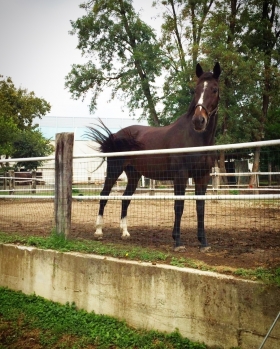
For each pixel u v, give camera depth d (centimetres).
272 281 288
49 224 675
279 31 1972
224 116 1758
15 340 367
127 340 337
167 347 319
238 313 299
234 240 491
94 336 353
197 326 321
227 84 1770
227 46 1741
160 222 697
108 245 445
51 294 430
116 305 374
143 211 895
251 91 1745
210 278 314
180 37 2069
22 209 977
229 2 1891
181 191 455
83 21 2261
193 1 1977
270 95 1822
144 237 529
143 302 354
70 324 379
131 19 2283
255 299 291
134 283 360
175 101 1997
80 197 479
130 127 588
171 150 398
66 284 416
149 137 522
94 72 2327
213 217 764
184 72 1814
